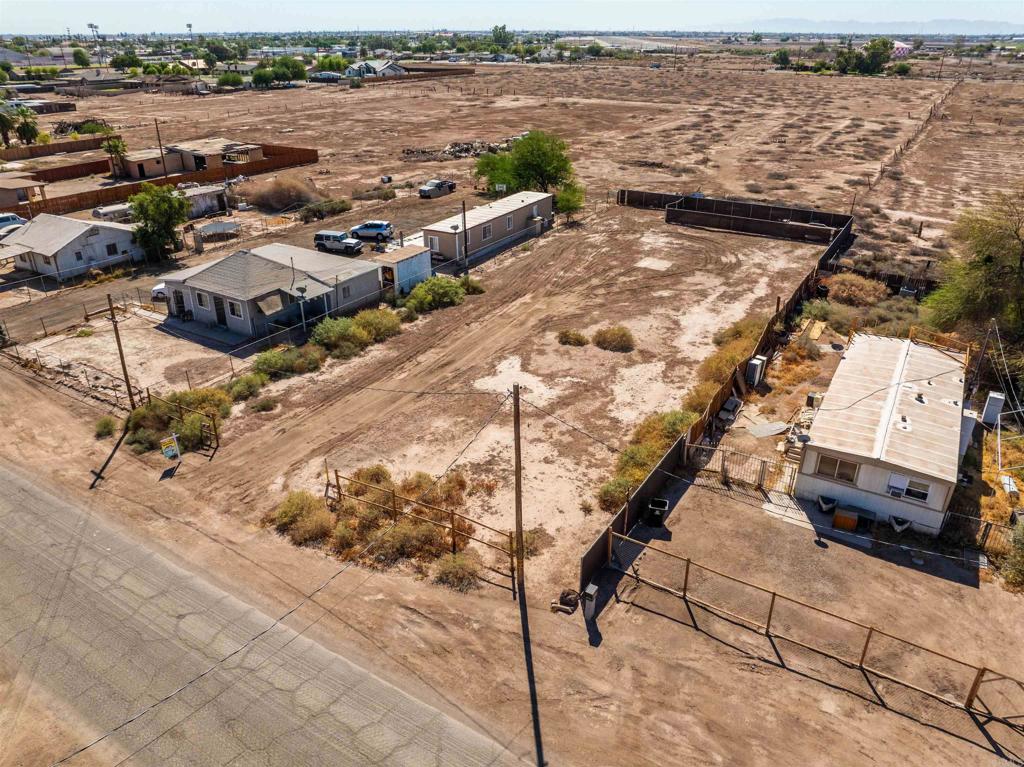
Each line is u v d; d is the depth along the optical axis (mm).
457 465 27359
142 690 17750
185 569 22047
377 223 56750
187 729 16719
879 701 17297
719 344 37906
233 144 85125
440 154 91812
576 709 17203
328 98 156625
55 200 65000
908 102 141375
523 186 67312
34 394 33312
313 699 17484
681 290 46312
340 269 42906
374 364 36375
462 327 40969
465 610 20344
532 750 16172
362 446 28844
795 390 32938
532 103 144000
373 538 23266
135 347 38250
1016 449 27672
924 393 27031
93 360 36594
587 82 185500
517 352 37500
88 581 21469
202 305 40938
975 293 35656
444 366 36094
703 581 21297
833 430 24609
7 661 18609
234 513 24797
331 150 96188
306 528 23422
